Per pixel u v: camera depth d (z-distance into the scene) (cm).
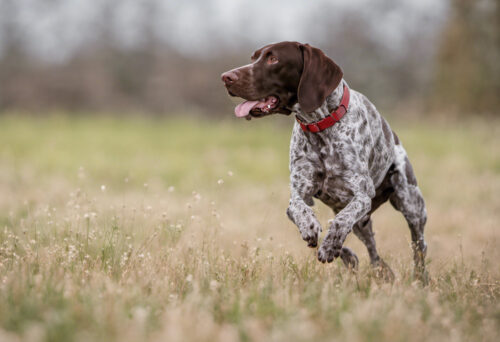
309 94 541
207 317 378
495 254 726
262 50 569
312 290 444
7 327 360
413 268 580
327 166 565
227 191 1292
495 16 4309
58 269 489
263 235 799
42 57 4903
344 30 4428
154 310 401
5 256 569
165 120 3391
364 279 516
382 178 623
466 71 4338
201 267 528
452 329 391
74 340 333
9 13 4759
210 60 4559
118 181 1412
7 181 1341
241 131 2619
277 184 1409
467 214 1042
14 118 3359
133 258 554
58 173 1490
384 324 379
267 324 383
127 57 4822
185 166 1683
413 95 4825
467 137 2395
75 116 3759
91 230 634
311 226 523
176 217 839
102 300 406
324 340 348
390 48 4800
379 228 894
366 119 581
